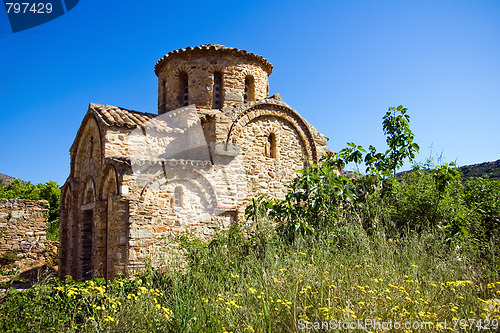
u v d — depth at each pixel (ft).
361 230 25.41
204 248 27.53
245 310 16.96
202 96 45.96
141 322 17.89
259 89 49.11
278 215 29.86
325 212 29.58
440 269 20.25
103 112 40.60
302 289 16.92
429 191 30.42
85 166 45.01
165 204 34.50
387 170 34.30
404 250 22.58
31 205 56.29
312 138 45.60
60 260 47.67
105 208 36.78
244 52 47.26
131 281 24.75
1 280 33.01
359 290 17.07
